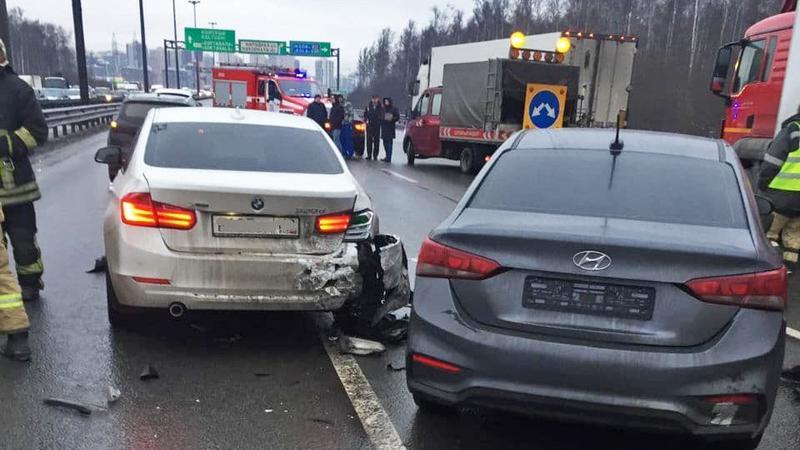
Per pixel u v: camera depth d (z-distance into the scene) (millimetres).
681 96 40094
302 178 4559
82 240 7422
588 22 58625
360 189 4797
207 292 4109
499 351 2912
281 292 4203
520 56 15047
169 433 3342
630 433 3529
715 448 3186
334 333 4828
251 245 4172
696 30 49688
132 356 4273
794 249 7582
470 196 3578
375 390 3941
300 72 30297
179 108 5637
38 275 5254
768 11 47594
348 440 3363
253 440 3316
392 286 4625
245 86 28391
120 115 12070
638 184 3477
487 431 3512
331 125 19188
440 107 17359
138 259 4082
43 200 10047
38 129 4988
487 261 3006
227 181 4238
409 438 3408
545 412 2910
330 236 4340
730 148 3910
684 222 3195
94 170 13930
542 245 2926
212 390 3844
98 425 3389
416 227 8992
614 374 2787
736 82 10625
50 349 4328
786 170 7266
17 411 3492
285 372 4141
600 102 16266
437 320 3074
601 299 2865
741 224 3191
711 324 2787
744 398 2764
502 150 3939
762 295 2805
